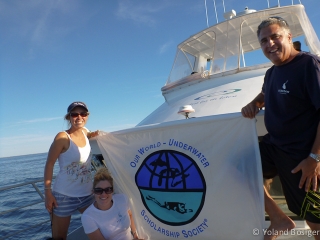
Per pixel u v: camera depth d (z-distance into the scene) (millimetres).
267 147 2240
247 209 2258
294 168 1930
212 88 4086
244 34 5141
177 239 2518
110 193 2518
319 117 1834
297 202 2068
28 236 8914
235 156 2244
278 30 1979
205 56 5695
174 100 4414
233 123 2209
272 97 2076
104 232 2557
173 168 2461
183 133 2385
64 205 2762
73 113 2729
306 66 1842
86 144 2857
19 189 22281
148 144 2553
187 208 2441
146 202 2633
